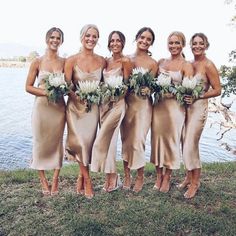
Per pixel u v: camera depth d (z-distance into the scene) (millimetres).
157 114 5293
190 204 5344
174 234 4574
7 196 5535
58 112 5121
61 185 6070
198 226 4734
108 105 5129
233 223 4840
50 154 5234
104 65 5141
